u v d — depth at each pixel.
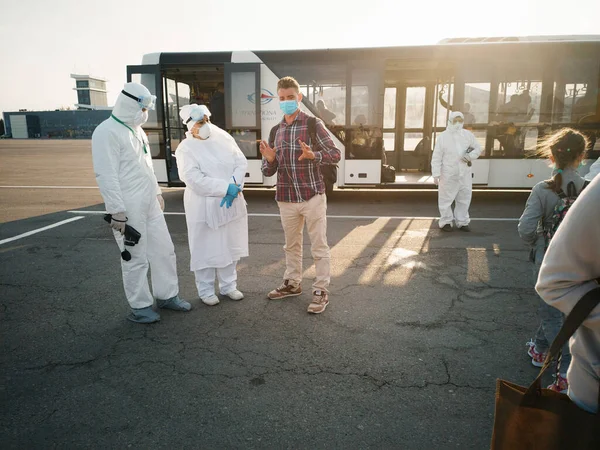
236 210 4.12
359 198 10.35
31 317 3.94
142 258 3.71
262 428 2.46
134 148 3.56
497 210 8.75
